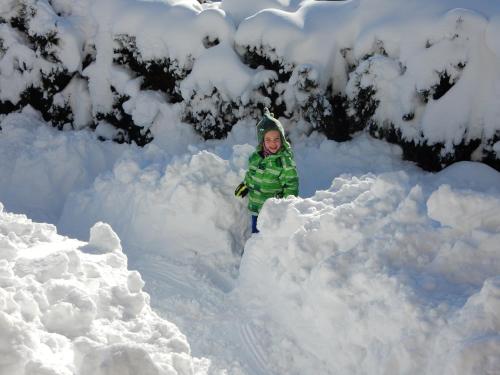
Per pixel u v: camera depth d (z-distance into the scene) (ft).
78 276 11.32
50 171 22.90
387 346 10.41
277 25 23.65
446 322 9.86
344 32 23.59
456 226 11.85
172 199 17.79
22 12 26.71
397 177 13.98
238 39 24.14
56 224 21.40
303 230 13.83
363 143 22.56
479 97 20.97
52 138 23.89
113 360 7.79
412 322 10.20
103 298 10.79
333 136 23.59
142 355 7.97
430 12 21.99
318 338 12.14
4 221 13.33
